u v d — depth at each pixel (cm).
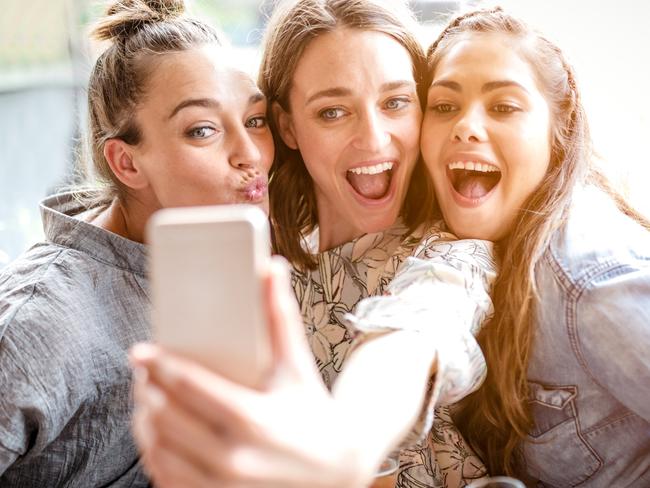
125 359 92
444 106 86
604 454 85
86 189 109
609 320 78
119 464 93
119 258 95
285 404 40
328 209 99
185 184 93
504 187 84
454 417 90
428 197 94
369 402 50
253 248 41
